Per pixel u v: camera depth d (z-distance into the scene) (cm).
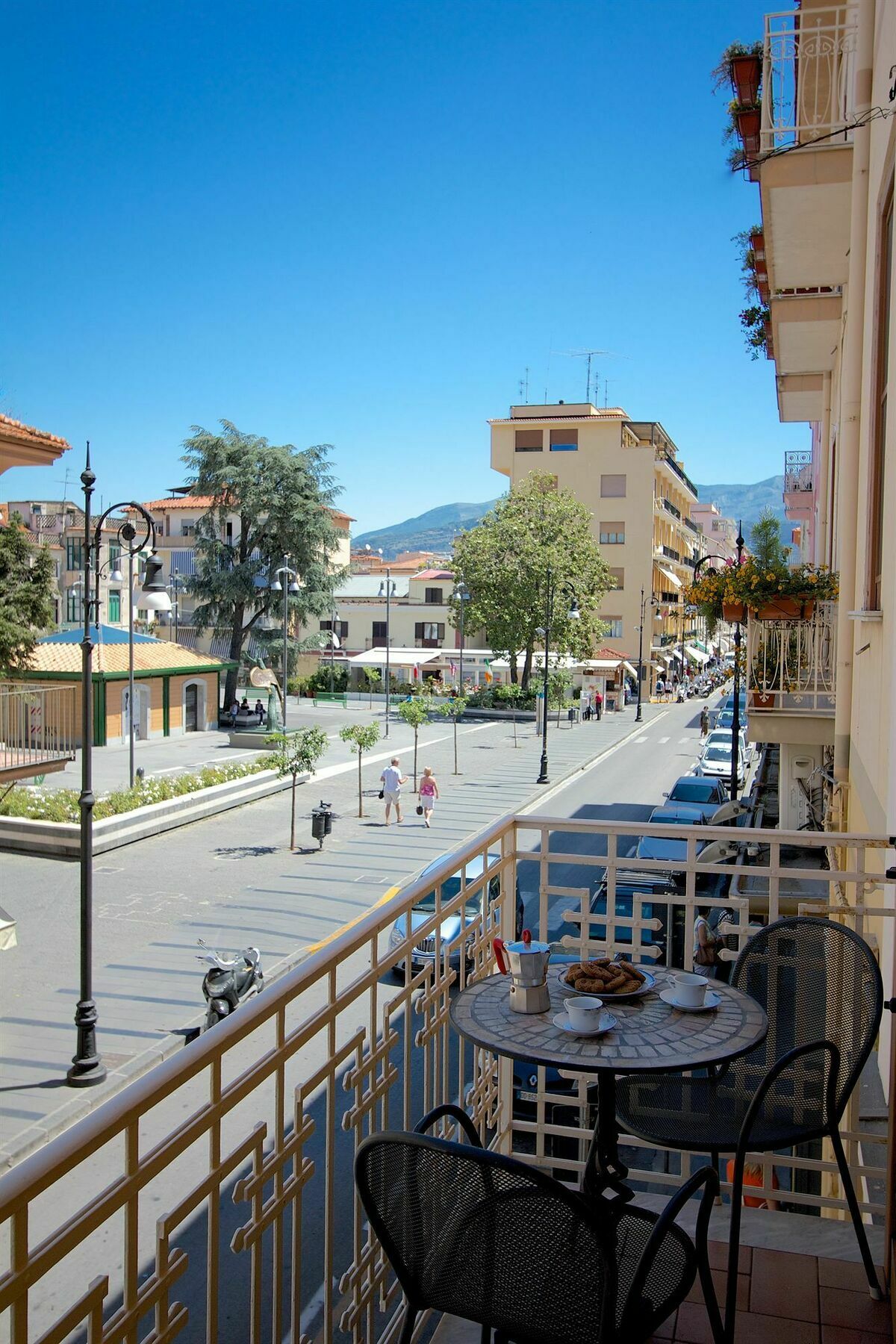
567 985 308
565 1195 202
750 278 1475
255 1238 212
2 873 2098
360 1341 272
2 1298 140
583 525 6172
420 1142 213
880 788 564
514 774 3631
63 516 5706
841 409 834
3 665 2900
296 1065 1122
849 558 834
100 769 3403
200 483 5288
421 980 316
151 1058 1212
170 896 1934
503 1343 270
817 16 832
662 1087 336
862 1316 307
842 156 789
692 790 2461
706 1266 258
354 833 2536
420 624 7719
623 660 6800
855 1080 314
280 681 5600
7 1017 1337
